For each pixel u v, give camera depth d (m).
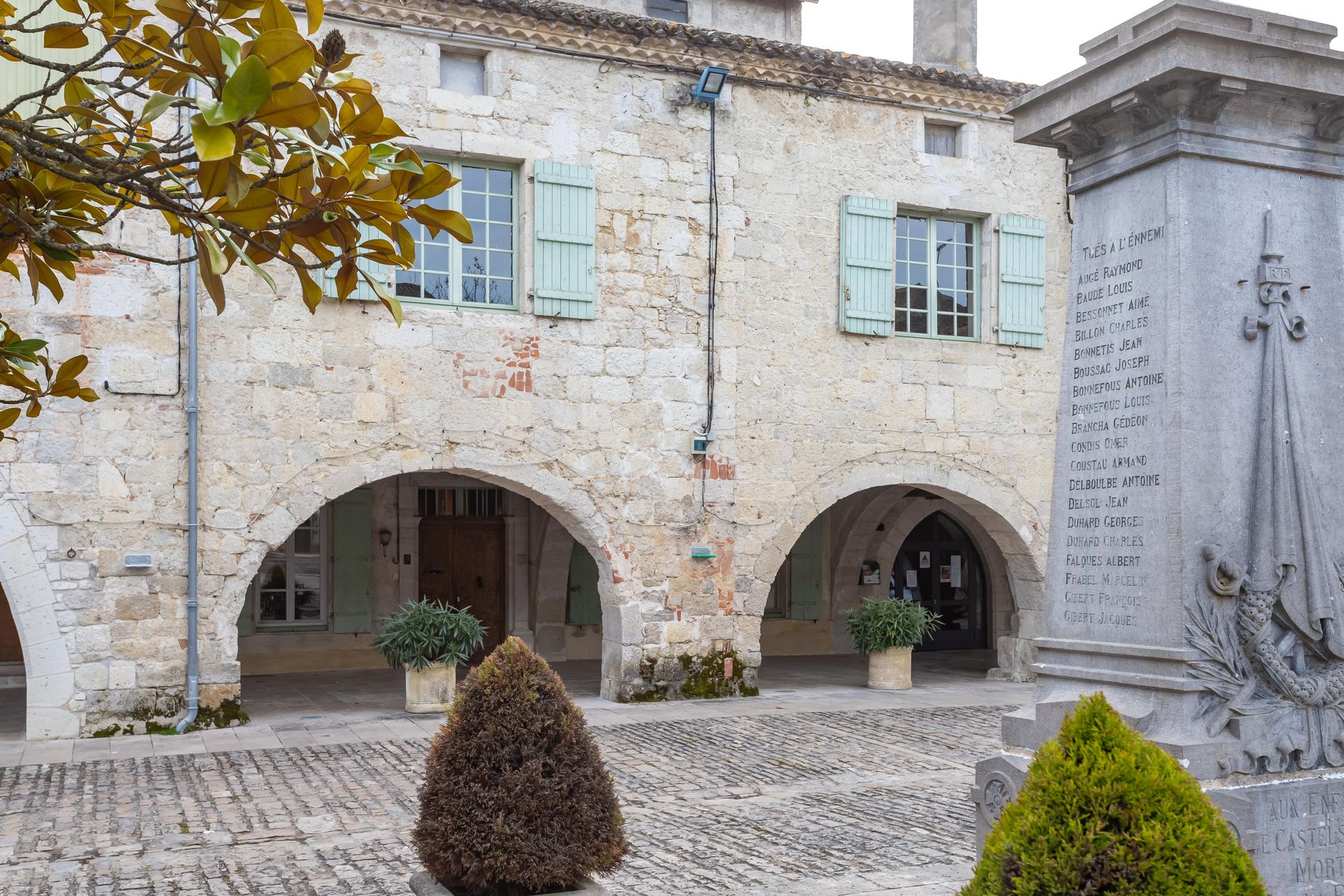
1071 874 2.94
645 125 12.62
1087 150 5.31
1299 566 4.79
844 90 13.47
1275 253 4.91
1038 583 14.24
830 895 5.79
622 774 8.91
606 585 12.34
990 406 13.99
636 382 12.45
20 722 11.25
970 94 13.91
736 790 8.37
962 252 14.28
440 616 11.76
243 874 6.27
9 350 3.16
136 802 7.98
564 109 12.30
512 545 16.48
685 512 12.61
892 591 18.81
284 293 11.16
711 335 12.77
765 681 14.43
